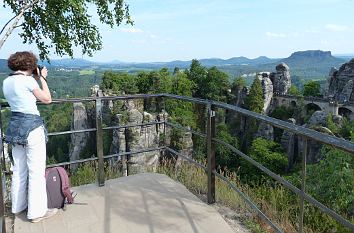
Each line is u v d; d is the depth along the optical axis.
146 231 3.72
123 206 4.32
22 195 3.99
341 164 5.94
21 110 3.68
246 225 3.99
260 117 3.09
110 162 6.78
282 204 4.91
